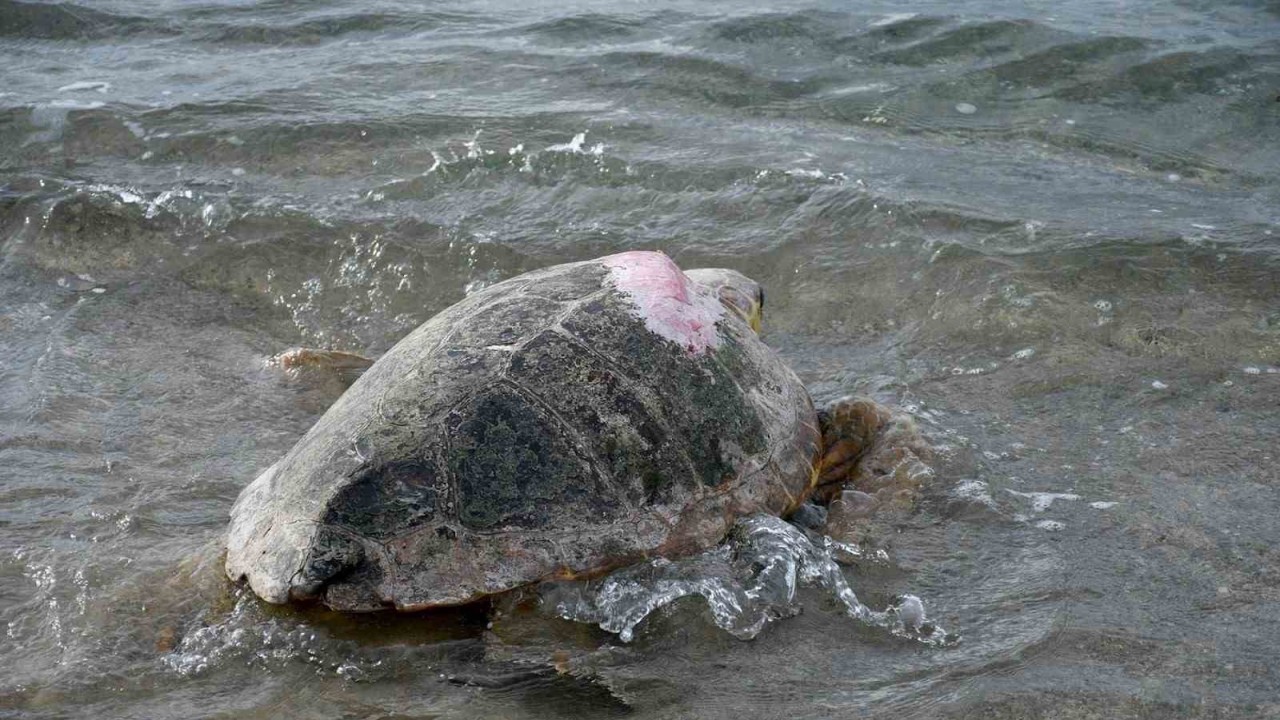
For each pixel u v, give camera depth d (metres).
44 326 4.00
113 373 3.85
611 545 3.26
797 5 5.49
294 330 4.05
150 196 4.36
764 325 4.00
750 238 4.17
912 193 4.25
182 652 3.19
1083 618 3.22
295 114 4.67
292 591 3.19
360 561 3.20
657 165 4.40
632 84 4.80
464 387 3.29
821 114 4.64
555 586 3.24
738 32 5.19
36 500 3.48
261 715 3.11
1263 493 3.45
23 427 3.66
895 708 3.10
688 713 3.11
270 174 4.47
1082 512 3.43
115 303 4.09
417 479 3.23
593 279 3.46
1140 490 3.47
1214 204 4.21
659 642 3.21
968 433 3.63
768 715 3.10
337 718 3.11
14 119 4.68
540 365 3.31
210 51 5.36
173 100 4.77
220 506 3.48
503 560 3.23
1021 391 3.74
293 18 5.67
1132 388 3.72
